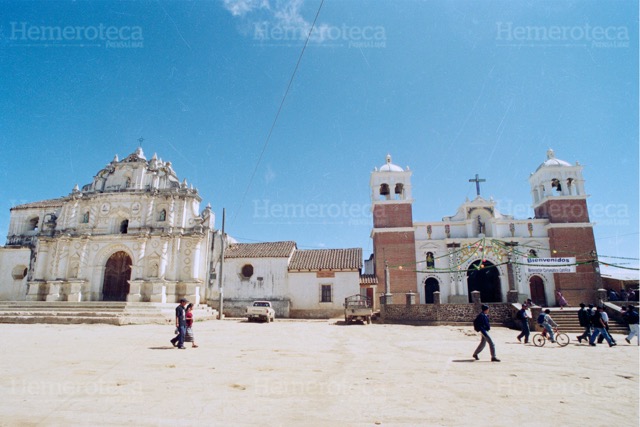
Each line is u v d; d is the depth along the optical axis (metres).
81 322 22.41
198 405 5.99
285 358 11.09
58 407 5.75
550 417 5.71
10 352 10.98
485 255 33.38
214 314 31.44
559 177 35.59
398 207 35.47
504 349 14.32
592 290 31.78
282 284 33.91
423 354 12.49
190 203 35.75
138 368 8.95
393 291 33.28
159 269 32.50
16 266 35.47
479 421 5.46
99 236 33.59
